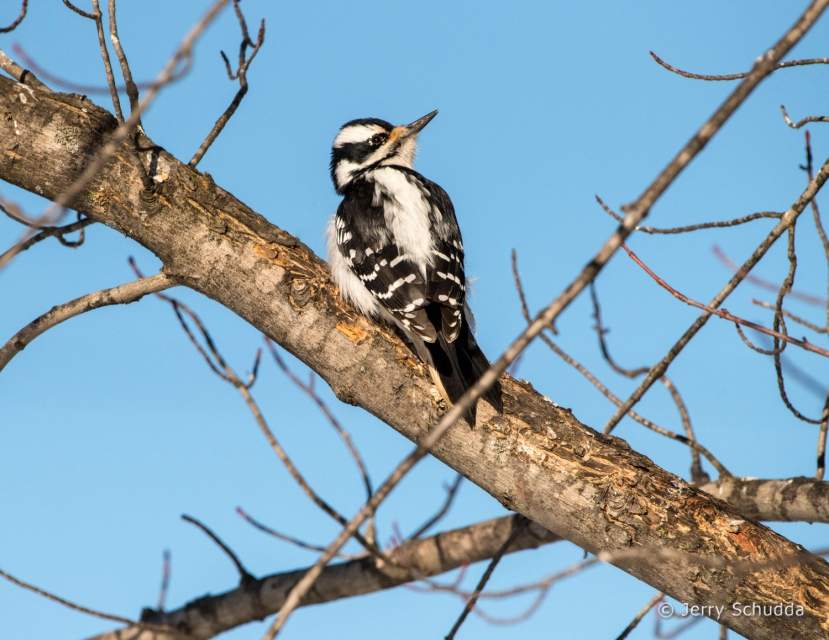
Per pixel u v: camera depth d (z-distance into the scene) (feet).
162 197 27.96
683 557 21.52
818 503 31.42
